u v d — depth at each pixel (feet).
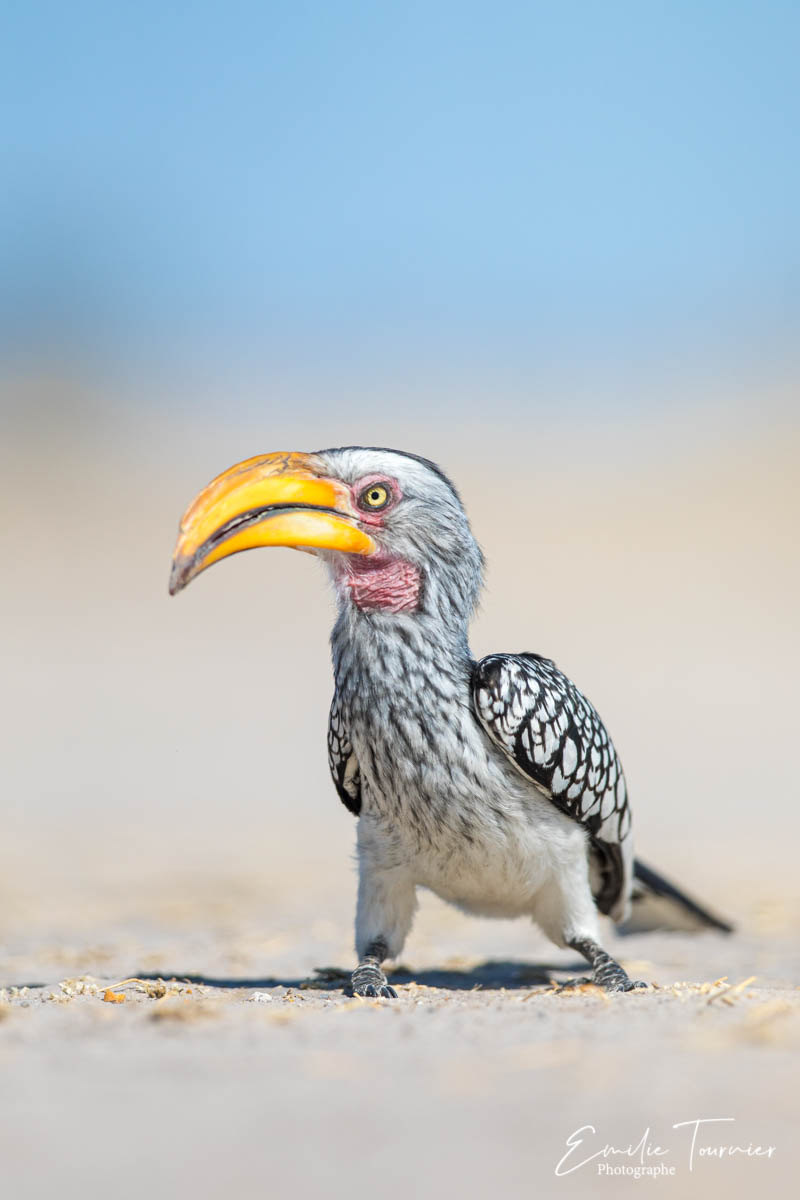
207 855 66.64
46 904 52.29
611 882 33.19
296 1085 17.83
